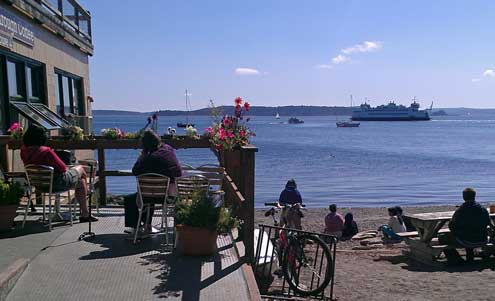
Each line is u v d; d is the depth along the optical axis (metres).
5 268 5.00
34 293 4.48
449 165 47.94
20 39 9.66
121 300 4.37
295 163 49.84
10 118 9.37
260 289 6.46
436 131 144.38
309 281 7.46
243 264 5.45
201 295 4.53
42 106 10.91
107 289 4.62
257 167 45.56
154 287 4.70
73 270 5.11
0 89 9.09
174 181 6.42
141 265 5.33
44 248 5.86
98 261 5.42
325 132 140.50
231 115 7.07
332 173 40.38
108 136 8.84
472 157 57.62
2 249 5.79
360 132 139.25
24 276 4.89
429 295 6.68
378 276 7.93
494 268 8.35
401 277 7.82
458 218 8.55
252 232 5.78
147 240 6.34
